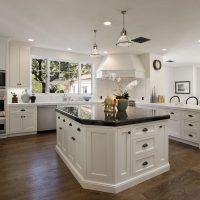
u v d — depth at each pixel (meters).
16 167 2.88
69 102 5.58
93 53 3.84
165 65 9.09
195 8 2.80
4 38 4.37
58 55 5.83
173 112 4.53
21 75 4.86
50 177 2.56
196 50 5.67
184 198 2.11
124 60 5.95
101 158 2.24
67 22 3.40
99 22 3.38
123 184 2.26
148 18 3.18
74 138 2.63
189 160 3.21
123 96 2.93
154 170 2.60
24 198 2.08
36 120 5.02
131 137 2.32
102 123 2.15
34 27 3.68
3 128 4.53
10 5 2.74
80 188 2.29
